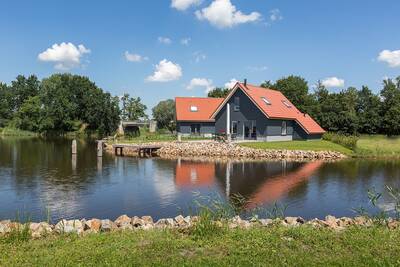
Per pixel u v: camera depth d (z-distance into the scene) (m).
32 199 16.39
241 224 9.75
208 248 7.70
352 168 26.89
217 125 46.38
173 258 7.12
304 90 73.19
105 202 15.94
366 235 8.64
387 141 47.19
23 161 30.23
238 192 18.02
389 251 7.63
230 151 35.28
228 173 24.20
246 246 7.81
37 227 9.40
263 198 16.72
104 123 80.69
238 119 44.25
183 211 14.47
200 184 20.17
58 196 17.00
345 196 17.22
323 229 9.19
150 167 27.17
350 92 66.94
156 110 80.00
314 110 62.22
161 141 46.06
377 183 20.69
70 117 83.06
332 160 32.19
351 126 58.78
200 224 8.78
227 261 7.02
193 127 54.69
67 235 8.70
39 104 85.06
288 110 47.06
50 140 61.47
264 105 42.91
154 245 7.80
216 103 57.53
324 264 6.93
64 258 7.12
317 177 22.66
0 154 35.81
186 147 36.97
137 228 9.48
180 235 8.64
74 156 34.25
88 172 24.55
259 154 34.53
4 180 21.12
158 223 10.16
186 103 56.59
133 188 18.98
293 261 7.04
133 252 7.41
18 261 7.04
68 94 83.25
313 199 16.59
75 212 14.34
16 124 85.50
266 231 8.87
